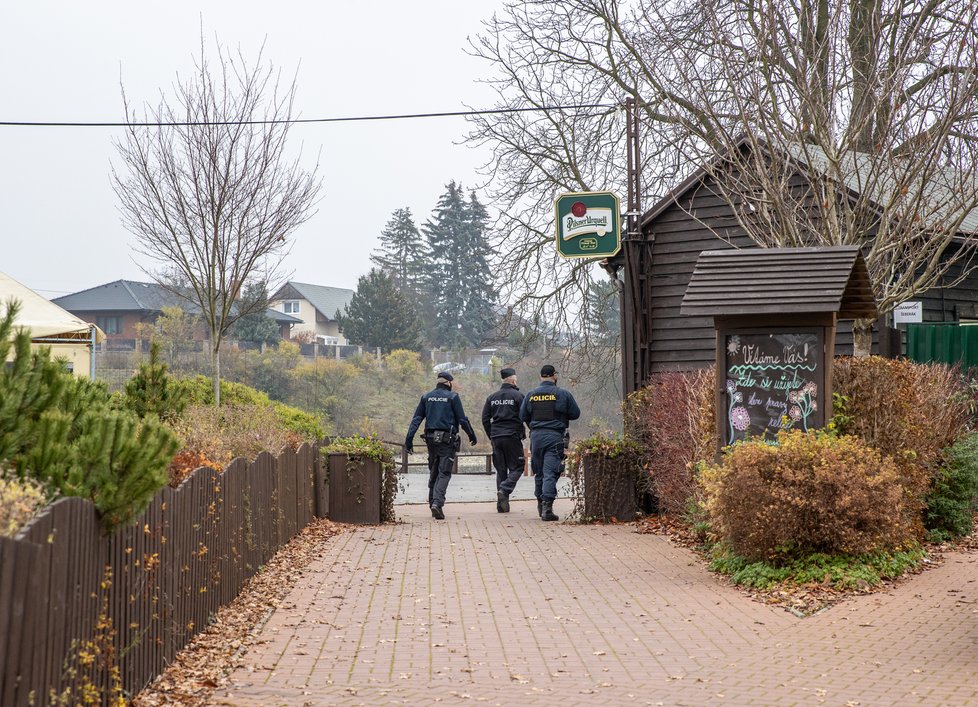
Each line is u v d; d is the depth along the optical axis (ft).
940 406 39.63
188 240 67.10
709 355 58.08
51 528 14.94
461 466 110.63
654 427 47.16
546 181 83.92
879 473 32.30
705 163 49.49
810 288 34.94
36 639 14.10
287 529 41.75
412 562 37.91
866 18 46.55
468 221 273.75
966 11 43.86
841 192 48.57
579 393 143.84
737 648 24.27
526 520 51.65
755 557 32.68
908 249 47.65
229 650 24.44
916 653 23.11
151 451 18.57
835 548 31.45
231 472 30.14
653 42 55.93
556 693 20.75
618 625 27.14
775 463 32.37
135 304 249.34
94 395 28.25
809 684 20.94
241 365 172.24
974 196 43.60
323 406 173.27
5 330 20.07
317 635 26.35
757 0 47.85
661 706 19.65
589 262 84.64
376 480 50.93
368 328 235.81
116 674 17.97
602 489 49.60
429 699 20.36
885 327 52.16
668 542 41.91
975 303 63.62
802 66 46.11
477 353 239.71
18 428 19.03
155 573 21.17
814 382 35.04
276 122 67.72
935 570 32.96
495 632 26.55
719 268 36.45
